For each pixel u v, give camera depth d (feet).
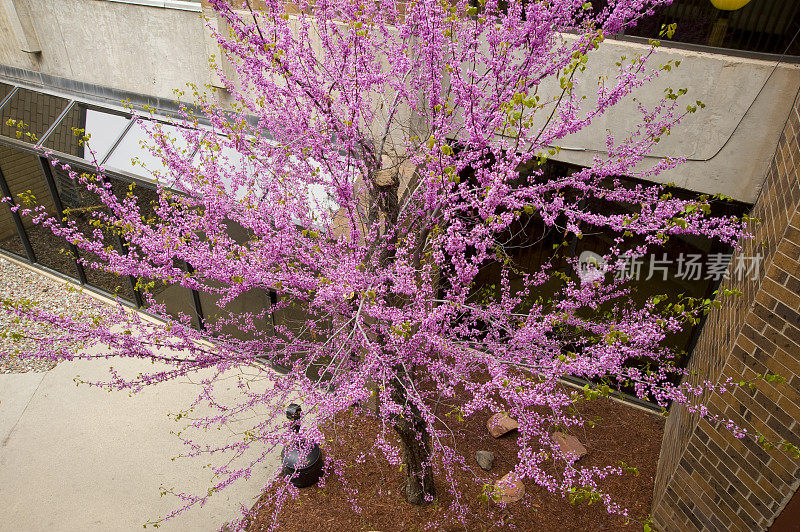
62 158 24.09
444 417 19.51
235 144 13.60
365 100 14.28
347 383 12.34
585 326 14.25
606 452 18.76
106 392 21.33
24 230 28.12
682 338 19.22
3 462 18.65
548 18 10.61
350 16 12.00
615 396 20.63
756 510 13.02
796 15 13.67
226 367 14.47
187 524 16.57
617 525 16.29
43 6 25.40
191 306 24.17
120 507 17.15
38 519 16.85
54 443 19.31
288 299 14.47
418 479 16.01
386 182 12.96
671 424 18.28
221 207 13.57
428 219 12.66
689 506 14.90
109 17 23.72
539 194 13.58
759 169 15.57
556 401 10.66
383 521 16.12
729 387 13.10
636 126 16.56
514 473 12.51
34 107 27.61
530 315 13.28
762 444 10.62
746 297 13.35
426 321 11.21
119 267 12.64
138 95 25.52
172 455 18.83
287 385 13.52
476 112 11.28
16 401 20.94
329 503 16.72
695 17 14.79
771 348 11.88
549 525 16.16
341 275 12.07
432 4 10.66
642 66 11.32
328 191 14.30
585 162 17.80
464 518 15.16
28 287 27.68
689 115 15.74
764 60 14.49
